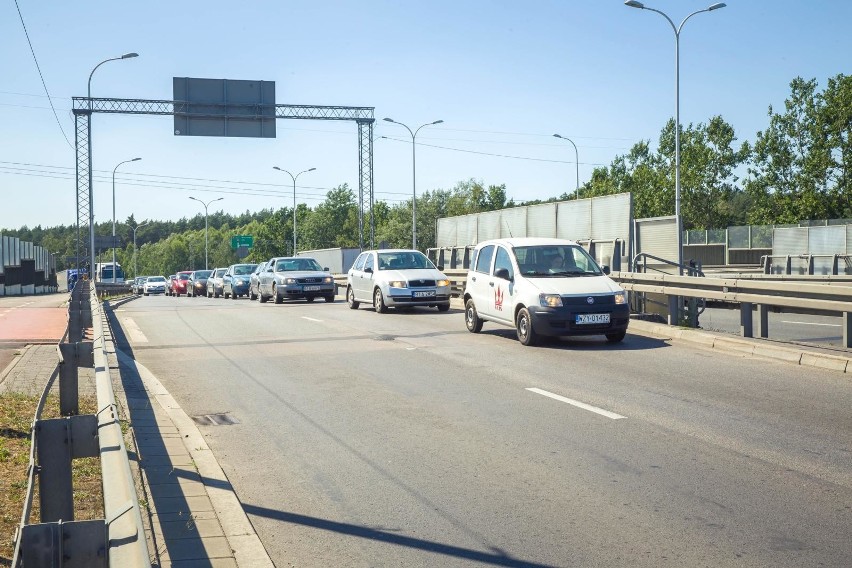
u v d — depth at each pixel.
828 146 50.97
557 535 4.83
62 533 2.47
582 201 22.27
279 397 9.62
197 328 18.80
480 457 6.66
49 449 3.88
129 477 2.83
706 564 4.33
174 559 4.38
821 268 33.34
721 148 63.84
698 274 16.38
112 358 9.75
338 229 136.62
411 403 9.03
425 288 21.19
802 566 4.28
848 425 7.54
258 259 152.00
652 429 7.53
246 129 41.62
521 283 13.98
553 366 11.48
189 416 8.57
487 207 106.56
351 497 5.67
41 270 96.12
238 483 6.07
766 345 12.09
